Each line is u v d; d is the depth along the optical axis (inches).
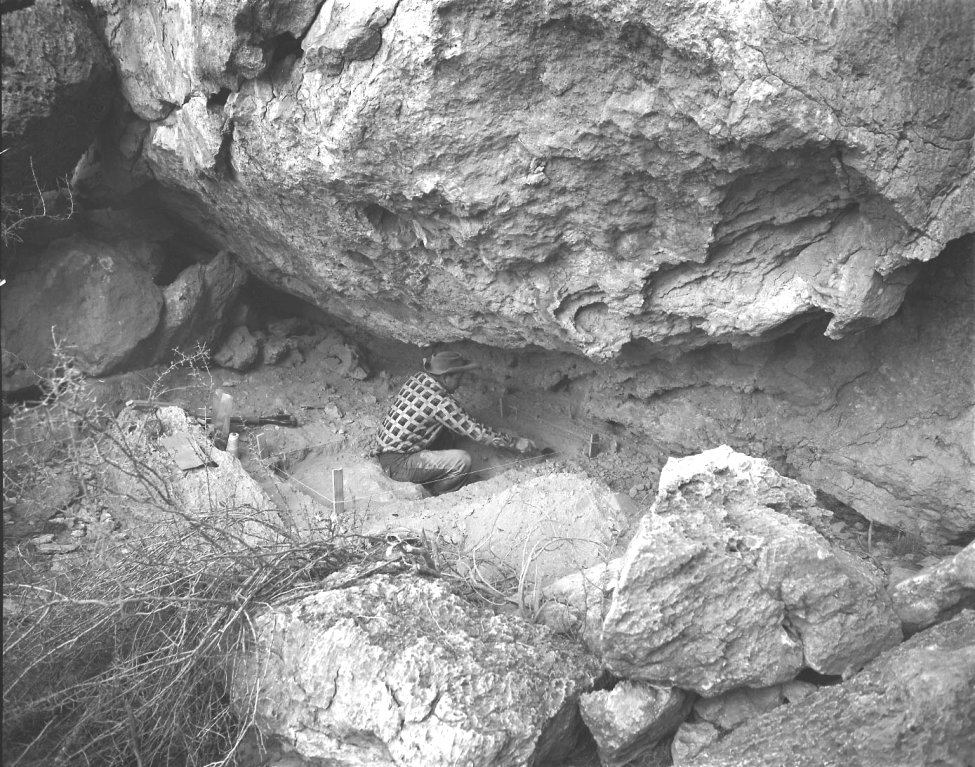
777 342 149.6
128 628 122.3
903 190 109.3
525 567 131.1
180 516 134.6
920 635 102.8
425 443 187.2
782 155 111.9
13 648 115.3
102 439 163.5
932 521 140.7
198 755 115.6
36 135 158.1
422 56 122.3
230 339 207.8
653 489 176.2
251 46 136.6
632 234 133.1
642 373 171.5
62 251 178.5
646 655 104.7
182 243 208.1
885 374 140.9
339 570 129.6
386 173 137.8
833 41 102.7
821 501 159.5
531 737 104.6
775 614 104.8
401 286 169.8
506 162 129.3
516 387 205.6
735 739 103.2
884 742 91.0
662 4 105.2
